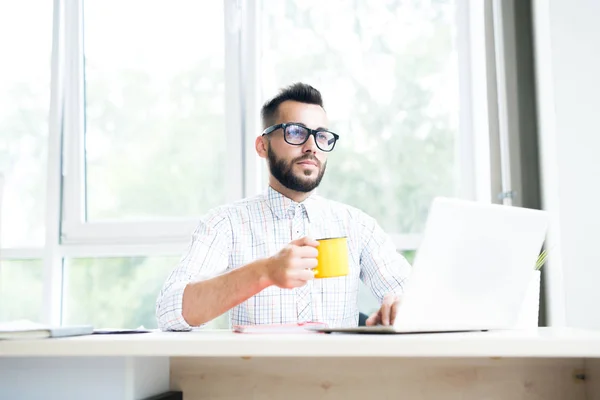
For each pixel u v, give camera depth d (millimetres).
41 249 2846
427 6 2756
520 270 1229
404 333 1138
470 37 2699
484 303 1188
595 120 2248
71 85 2893
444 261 1110
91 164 2887
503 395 1294
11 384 1181
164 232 2768
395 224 2693
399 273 2004
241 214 2012
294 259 1300
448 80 2730
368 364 1307
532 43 2500
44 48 2957
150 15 2898
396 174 2709
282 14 2820
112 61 2908
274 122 1990
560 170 2250
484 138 2615
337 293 1968
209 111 2820
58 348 1020
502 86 2498
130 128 2875
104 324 2799
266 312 1925
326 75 2777
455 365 1301
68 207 2846
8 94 2967
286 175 1950
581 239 2219
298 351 943
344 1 2791
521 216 1202
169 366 1343
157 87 2869
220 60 2828
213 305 1444
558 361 1300
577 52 2275
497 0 2535
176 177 2826
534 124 2480
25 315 2857
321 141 1952
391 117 2732
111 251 2797
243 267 1420
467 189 2666
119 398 1138
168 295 1551
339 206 2104
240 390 1329
